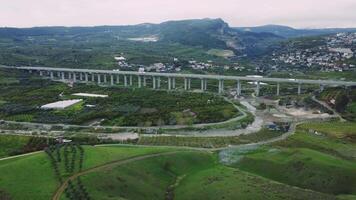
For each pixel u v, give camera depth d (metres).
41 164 166.62
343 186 165.75
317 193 157.25
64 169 163.12
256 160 193.00
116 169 169.38
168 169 185.50
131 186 161.25
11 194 144.50
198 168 190.75
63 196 142.62
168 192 168.12
